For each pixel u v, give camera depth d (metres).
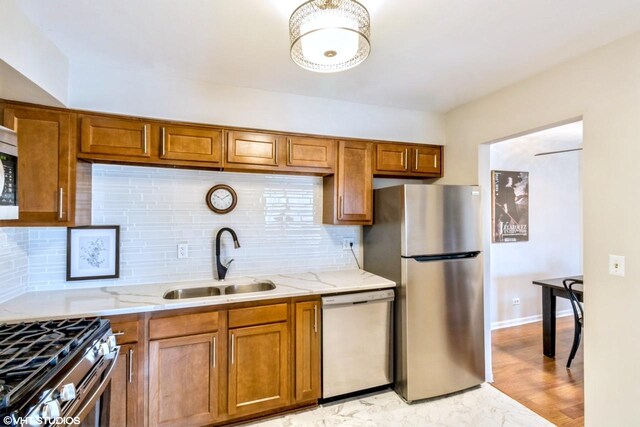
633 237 1.73
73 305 1.91
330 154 2.72
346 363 2.39
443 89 2.57
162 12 1.59
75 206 2.04
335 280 2.61
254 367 2.17
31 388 0.98
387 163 2.94
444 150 3.17
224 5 1.54
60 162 2.00
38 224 1.95
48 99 1.91
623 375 1.77
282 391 2.24
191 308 2.03
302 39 1.37
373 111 2.93
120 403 1.87
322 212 3.01
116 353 1.55
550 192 4.30
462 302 2.56
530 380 2.76
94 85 2.13
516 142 4.04
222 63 2.14
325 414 2.27
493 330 3.91
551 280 3.36
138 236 2.46
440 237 2.50
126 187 2.43
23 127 1.94
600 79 1.90
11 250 2.03
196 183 2.62
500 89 2.57
